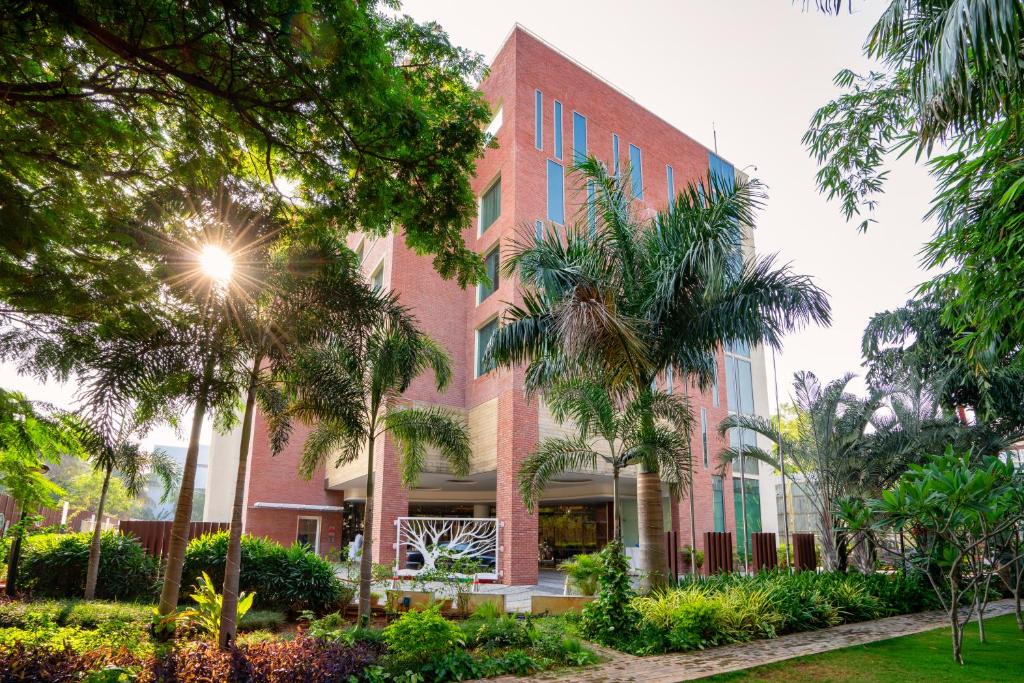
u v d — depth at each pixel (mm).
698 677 7402
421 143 6602
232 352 8391
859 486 15891
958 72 4188
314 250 8578
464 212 7316
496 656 8180
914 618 12117
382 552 18516
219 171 7219
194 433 9336
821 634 10352
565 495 26500
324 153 6727
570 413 12484
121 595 11953
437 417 11336
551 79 22125
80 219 7164
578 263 10992
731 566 15273
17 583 11688
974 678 7230
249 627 9781
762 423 17297
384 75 5957
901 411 16016
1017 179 6008
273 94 5926
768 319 10602
